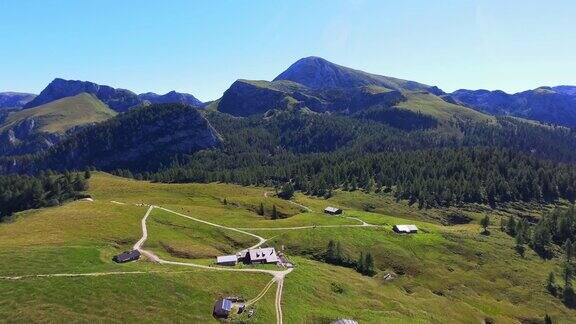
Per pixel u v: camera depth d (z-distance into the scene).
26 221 126.38
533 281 145.12
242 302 85.62
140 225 132.25
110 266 90.25
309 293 97.62
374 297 108.69
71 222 124.44
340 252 138.75
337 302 97.88
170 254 113.00
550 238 177.38
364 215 195.38
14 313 66.25
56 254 92.56
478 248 163.88
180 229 139.00
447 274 142.12
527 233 180.38
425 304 113.56
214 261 110.19
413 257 149.00
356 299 103.56
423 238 165.00
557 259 164.62
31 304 68.94
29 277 77.25
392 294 115.88
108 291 76.62
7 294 70.75
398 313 99.50
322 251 141.25
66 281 77.06
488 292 135.88
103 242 110.69
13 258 87.50
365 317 92.31
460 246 163.25
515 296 135.50
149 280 83.31
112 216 135.50
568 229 186.62
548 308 131.12
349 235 156.50
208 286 88.25
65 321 66.81
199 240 133.12
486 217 196.75
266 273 103.75
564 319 126.81
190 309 78.69
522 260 160.25
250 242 141.38
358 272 132.00
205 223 150.88
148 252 109.94
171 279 86.00
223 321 77.50
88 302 72.44
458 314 113.00
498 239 178.75
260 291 93.00
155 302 77.44
